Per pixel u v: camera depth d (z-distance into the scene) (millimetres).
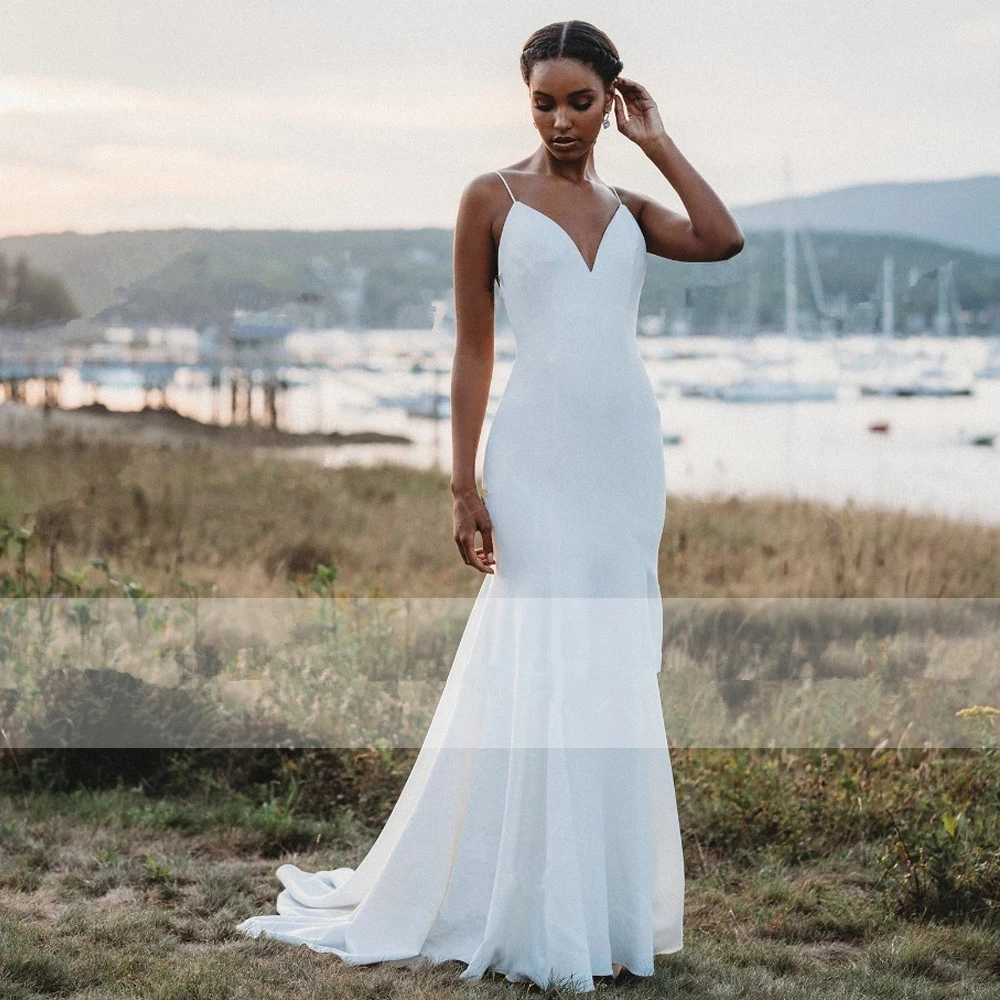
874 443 16172
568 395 3205
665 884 3369
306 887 3854
